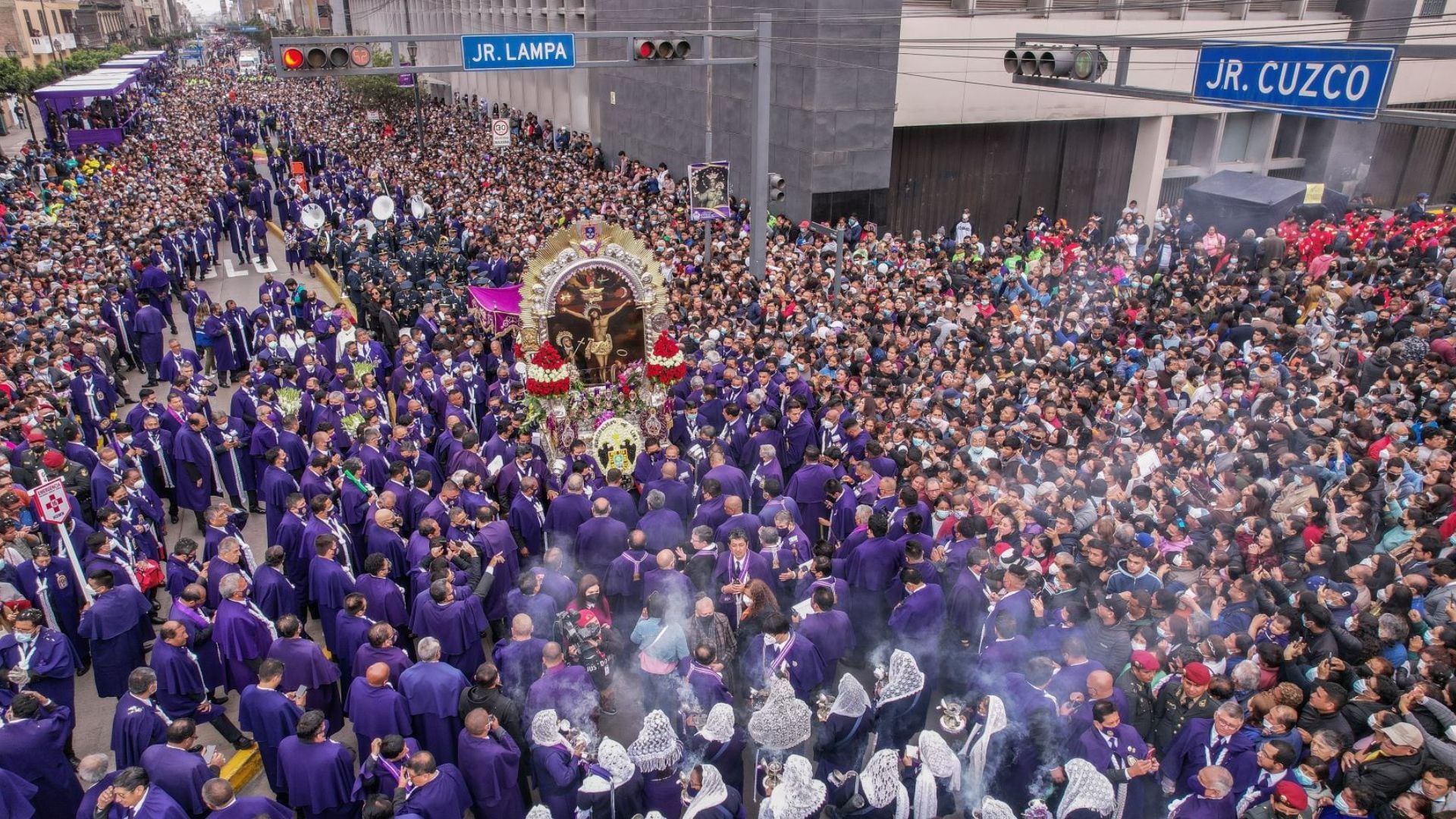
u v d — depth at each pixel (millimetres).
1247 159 34906
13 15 60094
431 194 31125
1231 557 8617
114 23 107625
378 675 7336
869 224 25641
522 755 7590
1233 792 6402
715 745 6855
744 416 13281
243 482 13344
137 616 9086
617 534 10070
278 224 35312
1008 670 7539
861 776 6277
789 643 7703
